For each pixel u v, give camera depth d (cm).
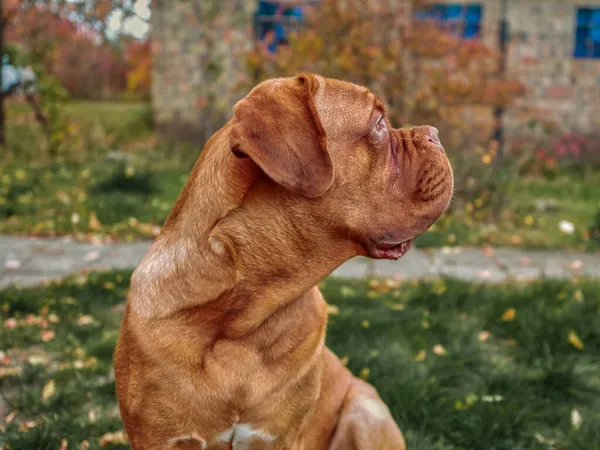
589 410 399
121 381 248
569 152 1322
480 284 598
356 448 296
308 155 220
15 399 395
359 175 244
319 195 221
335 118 241
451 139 1008
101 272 611
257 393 242
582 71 1338
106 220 826
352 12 977
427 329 501
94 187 981
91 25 1409
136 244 753
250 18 1356
